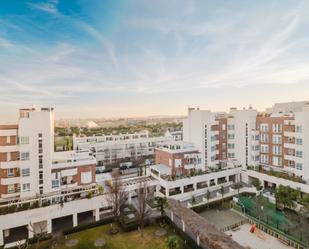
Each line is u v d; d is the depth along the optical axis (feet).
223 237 92.27
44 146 123.75
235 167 190.90
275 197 144.15
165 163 182.80
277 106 235.20
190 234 109.91
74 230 113.19
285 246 102.99
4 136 117.70
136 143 281.95
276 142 178.29
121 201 127.13
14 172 119.85
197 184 169.99
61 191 126.52
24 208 109.09
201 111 183.83
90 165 140.36
